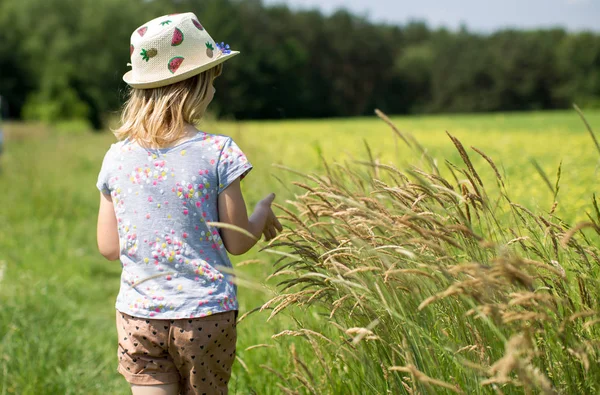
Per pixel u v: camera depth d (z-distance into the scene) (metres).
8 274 5.41
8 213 8.17
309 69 79.88
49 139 21.20
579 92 64.50
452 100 76.38
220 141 1.96
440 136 13.41
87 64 51.28
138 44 1.98
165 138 1.94
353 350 1.93
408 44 88.56
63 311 4.41
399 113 82.62
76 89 51.09
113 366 3.62
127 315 1.91
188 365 1.88
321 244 2.00
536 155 7.23
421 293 1.78
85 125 42.06
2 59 50.34
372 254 1.84
